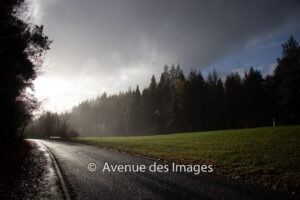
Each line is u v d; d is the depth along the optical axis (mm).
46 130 52406
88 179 6652
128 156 11773
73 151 14602
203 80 53812
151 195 5129
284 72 31844
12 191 5258
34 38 11938
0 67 9531
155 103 59625
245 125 46375
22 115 15344
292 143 11477
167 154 11727
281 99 35250
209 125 47406
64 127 49875
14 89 11656
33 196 5016
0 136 13156
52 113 53062
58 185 5957
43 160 10438
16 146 15672
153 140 20625
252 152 10336
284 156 9000
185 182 6266
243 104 49406
